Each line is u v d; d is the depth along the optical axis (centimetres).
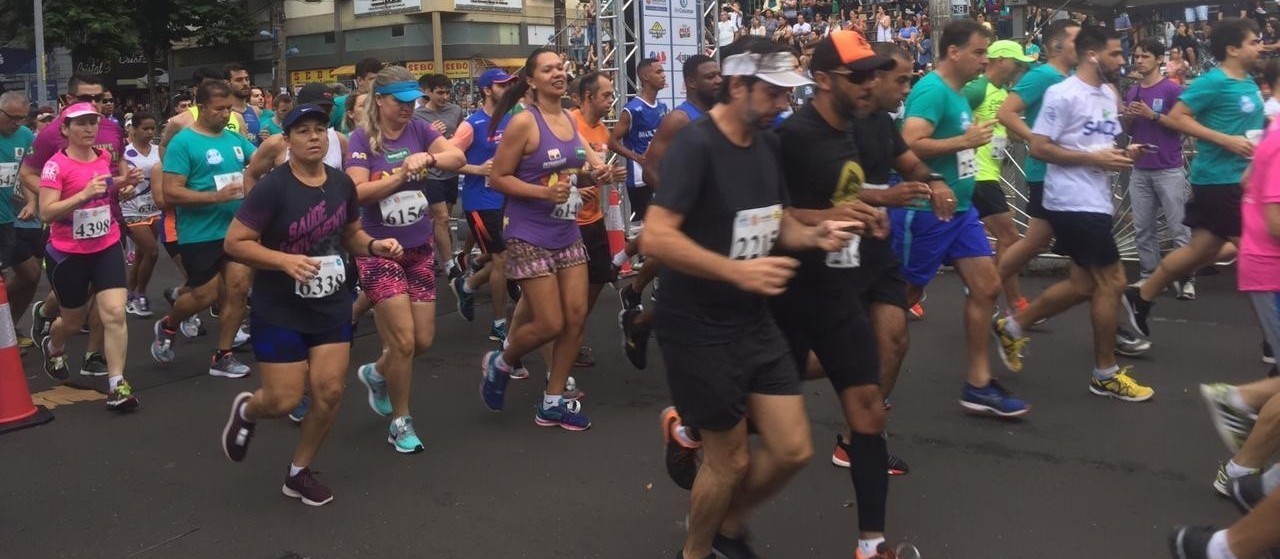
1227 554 301
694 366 300
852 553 363
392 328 468
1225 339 638
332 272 404
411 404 562
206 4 3275
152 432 524
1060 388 548
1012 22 1360
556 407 509
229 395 591
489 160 686
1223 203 576
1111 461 441
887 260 388
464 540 384
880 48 371
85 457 487
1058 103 502
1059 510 393
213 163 598
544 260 481
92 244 563
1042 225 623
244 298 627
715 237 297
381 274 470
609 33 1100
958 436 479
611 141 812
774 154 312
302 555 375
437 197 869
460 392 583
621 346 680
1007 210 667
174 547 384
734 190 294
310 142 393
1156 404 516
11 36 2817
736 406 302
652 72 811
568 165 486
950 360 613
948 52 458
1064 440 470
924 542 370
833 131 344
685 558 333
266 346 403
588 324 748
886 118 379
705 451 317
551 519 400
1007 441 471
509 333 520
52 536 396
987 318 493
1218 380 555
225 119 602
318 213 399
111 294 558
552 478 443
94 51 3005
